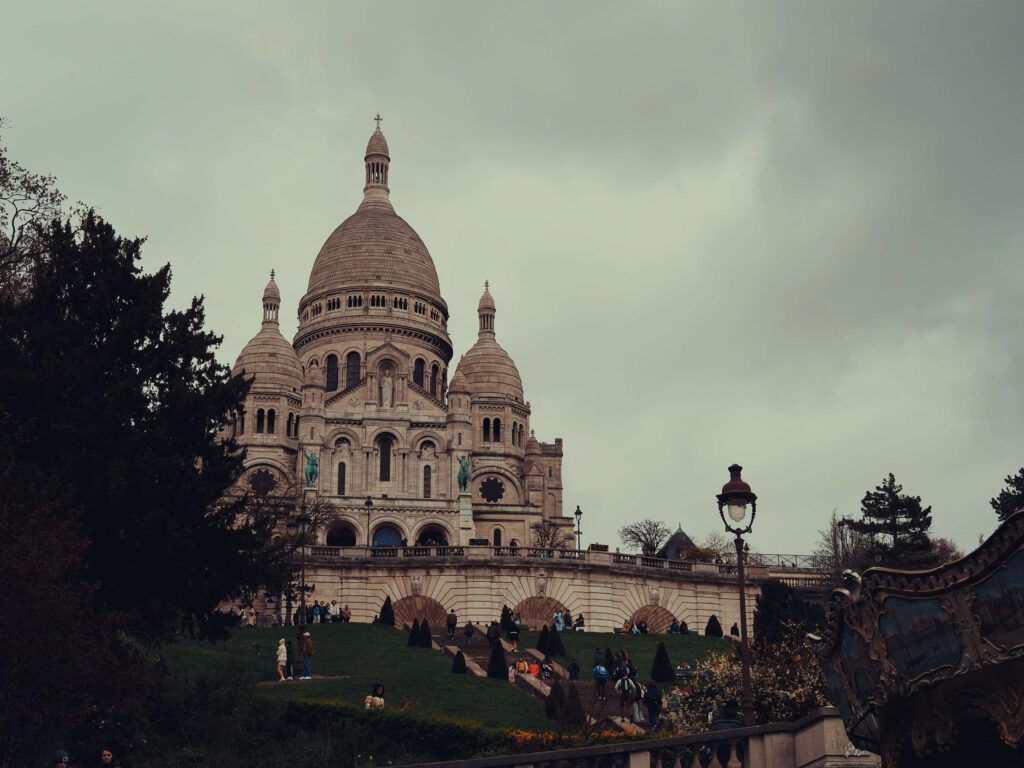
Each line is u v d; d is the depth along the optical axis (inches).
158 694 1862.7
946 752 1014.4
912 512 4153.5
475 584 3836.1
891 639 986.7
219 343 2223.2
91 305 2123.5
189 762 1758.1
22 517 1625.2
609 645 3292.3
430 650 3058.6
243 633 3070.9
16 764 1588.3
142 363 2126.0
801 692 1907.0
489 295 7229.3
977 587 927.7
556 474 6815.9
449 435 6156.5
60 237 2174.0
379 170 7741.1
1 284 2258.9
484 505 6318.9
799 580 4072.3
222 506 2204.7
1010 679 922.1
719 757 1243.8
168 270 2183.8
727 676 2001.7
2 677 1513.3
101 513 1964.8
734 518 1526.8
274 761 1788.9
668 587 3929.6
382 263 7066.9
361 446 6102.4
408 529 5846.5
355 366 6850.4
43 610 1505.9
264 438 6136.8
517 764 1192.2
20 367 1990.7
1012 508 4079.7
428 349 6968.5
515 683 2655.0
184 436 2116.1
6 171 2305.6
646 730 2041.1
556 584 3853.3
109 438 1982.0
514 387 6781.5
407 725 1898.4
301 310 7204.7
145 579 2003.0
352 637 3166.8
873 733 1056.2
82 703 1617.9
